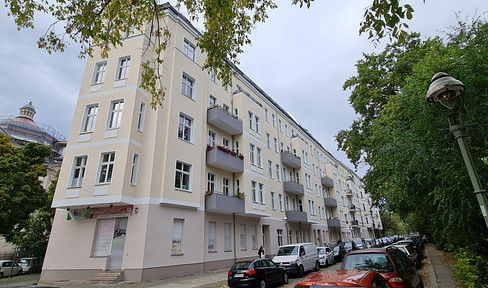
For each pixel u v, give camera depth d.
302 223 31.16
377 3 4.77
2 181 18.97
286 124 34.66
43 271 13.98
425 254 22.66
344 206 49.62
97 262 13.57
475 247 7.89
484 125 6.52
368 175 20.12
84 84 16.88
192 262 15.54
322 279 4.21
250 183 22.23
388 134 9.61
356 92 20.02
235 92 24.58
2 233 19.97
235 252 19.33
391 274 6.32
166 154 15.58
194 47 20.22
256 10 8.29
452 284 9.76
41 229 24.23
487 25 7.68
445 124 7.18
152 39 17.30
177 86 17.56
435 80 4.60
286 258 15.09
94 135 15.27
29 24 7.47
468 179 6.72
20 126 41.41
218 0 7.02
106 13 8.02
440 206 7.61
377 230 75.12
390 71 18.95
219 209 17.53
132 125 14.92
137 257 13.16
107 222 14.40
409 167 8.20
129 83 15.88
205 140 19.34
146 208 13.95
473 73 6.79
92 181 14.25
